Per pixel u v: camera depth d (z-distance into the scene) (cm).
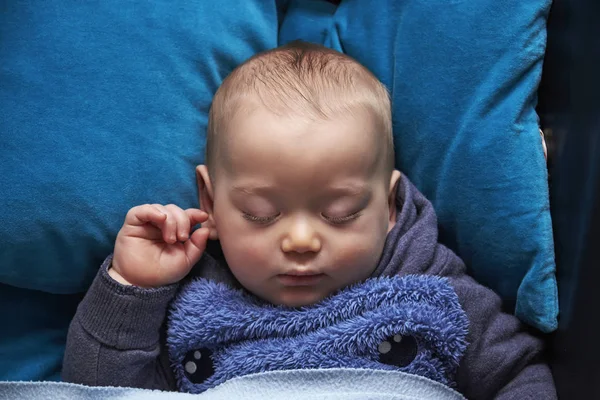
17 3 91
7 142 87
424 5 97
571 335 85
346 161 82
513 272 94
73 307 102
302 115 82
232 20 100
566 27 89
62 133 88
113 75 91
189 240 90
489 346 90
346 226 84
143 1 95
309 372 84
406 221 95
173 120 94
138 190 91
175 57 95
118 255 87
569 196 87
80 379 87
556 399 88
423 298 89
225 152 85
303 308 89
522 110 92
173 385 94
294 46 96
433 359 89
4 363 98
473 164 93
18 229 87
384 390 83
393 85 100
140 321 86
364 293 88
